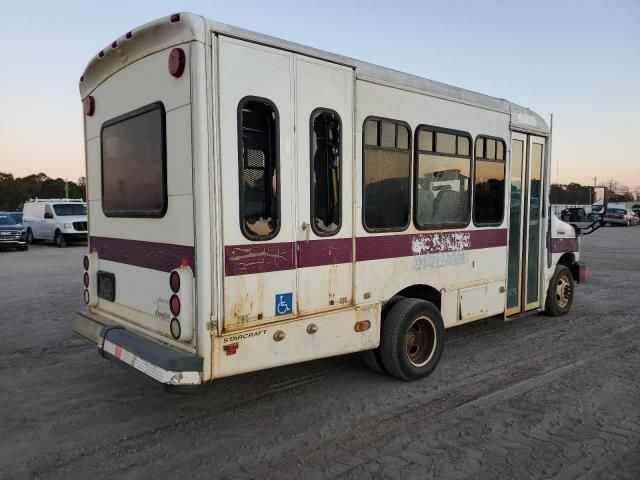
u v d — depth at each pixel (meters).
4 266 14.08
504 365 5.52
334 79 4.18
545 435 3.87
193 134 3.41
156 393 4.71
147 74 3.88
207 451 3.63
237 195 3.57
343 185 4.30
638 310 8.30
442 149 5.29
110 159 4.54
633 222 39.94
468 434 3.89
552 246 7.45
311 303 4.09
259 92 3.67
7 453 3.60
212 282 3.47
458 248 5.55
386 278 4.74
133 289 4.26
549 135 6.89
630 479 3.27
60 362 5.63
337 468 3.40
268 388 4.82
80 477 3.30
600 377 5.13
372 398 4.60
